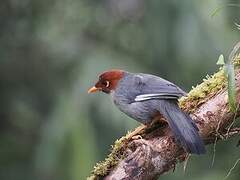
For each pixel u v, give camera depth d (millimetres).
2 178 15828
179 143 7207
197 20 14031
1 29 15883
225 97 7352
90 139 13750
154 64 14648
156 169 7215
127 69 14523
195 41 14016
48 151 13992
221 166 14336
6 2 15750
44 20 15680
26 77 16156
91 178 7309
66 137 13859
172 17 14172
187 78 14383
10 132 16609
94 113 14039
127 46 15266
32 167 15852
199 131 7328
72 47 15242
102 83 8289
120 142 7312
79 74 14383
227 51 14008
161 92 7418
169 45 14250
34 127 16328
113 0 15789
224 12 13688
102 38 15508
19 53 16078
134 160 7129
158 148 7195
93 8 15656
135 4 15664
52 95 15852
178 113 7242
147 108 7500
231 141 14438
